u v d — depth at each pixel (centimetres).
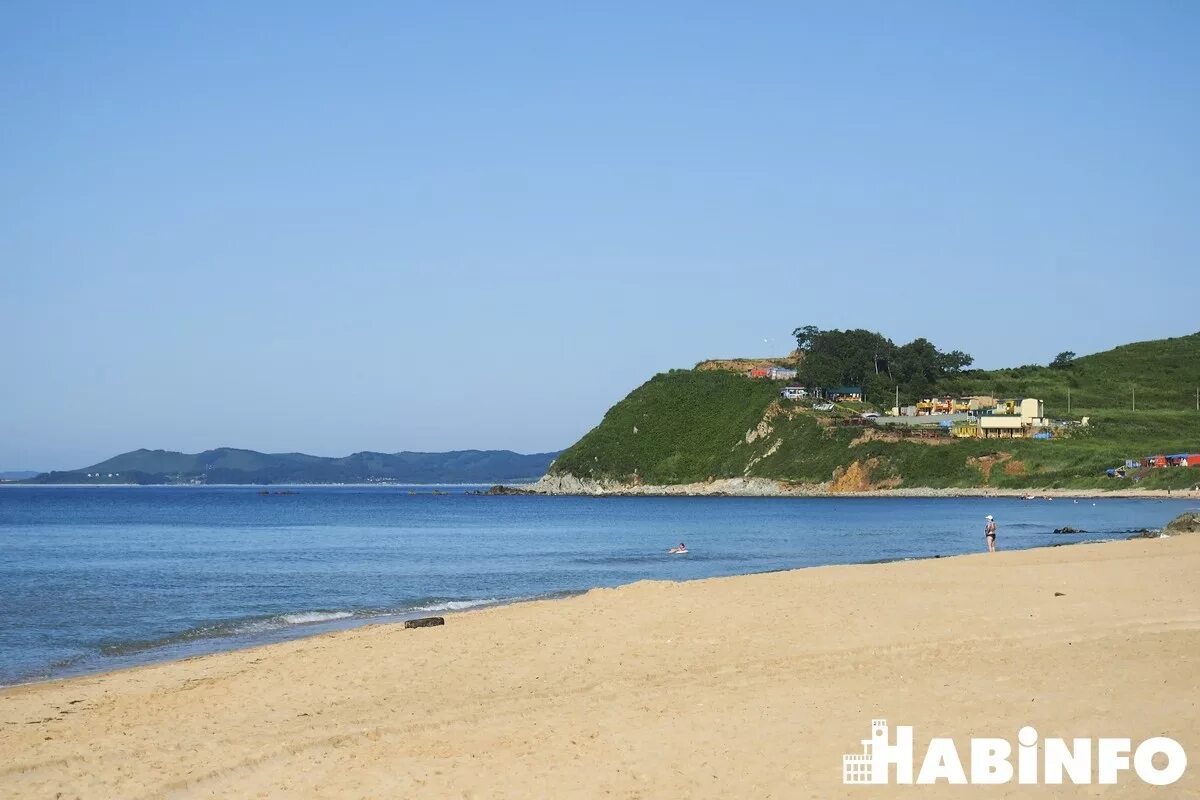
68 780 1347
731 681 1809
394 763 1376
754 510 13788
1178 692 1584
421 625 2677
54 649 2773
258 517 13600
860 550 6619
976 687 1670
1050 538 7475
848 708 1562
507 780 1279
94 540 8412
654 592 3000
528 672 1983
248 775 1353
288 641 2825
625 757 1352
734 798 1177
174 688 1975
